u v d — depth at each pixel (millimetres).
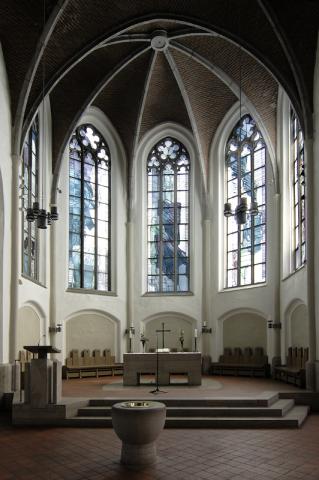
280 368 16266
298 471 7496
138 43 18109
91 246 20359
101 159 21172
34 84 15586
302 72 14273
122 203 21328
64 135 18812
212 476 7289
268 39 14945
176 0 15344
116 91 20188
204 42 17703
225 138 21125
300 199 16234
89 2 14641
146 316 20828
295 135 17078
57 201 19000
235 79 18391
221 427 10602
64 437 9695
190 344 20594
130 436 7797
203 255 20656
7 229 13953
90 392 13422
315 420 11367
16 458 8250
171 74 19641
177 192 21766
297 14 13672
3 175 13859
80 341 19359
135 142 20984
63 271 18969
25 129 15242
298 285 15656
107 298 20219
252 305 18984
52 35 15133
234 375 18938
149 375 18750
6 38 14094
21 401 11398
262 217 19125
